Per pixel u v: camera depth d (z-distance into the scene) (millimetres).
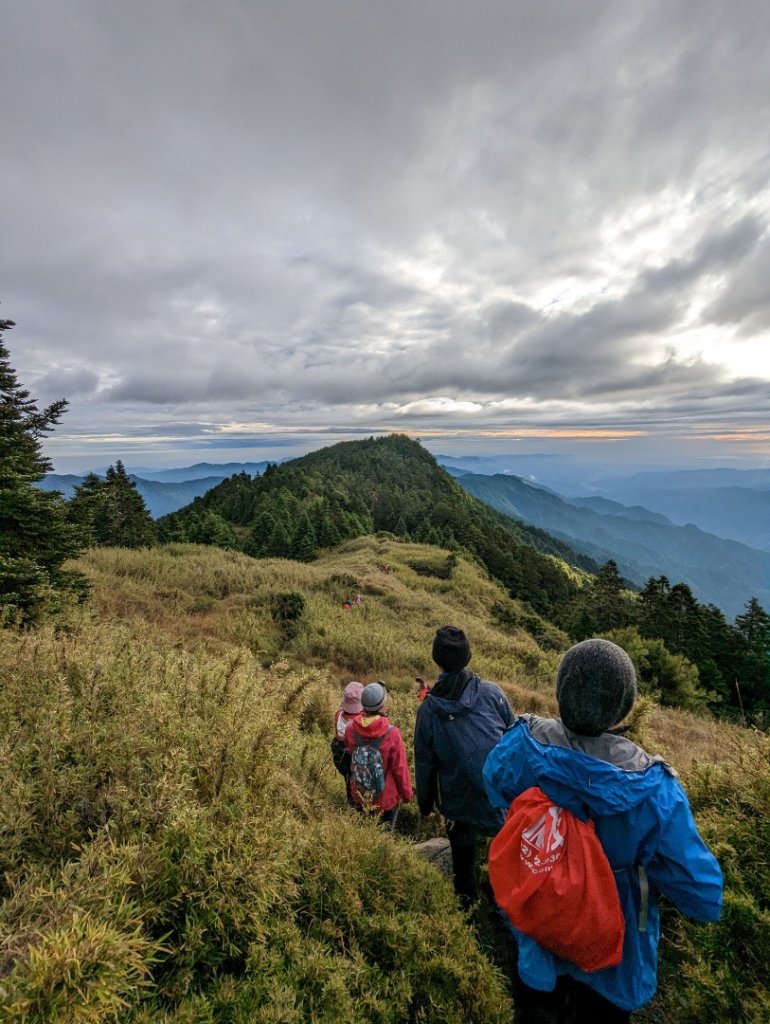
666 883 1535
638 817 1528
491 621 25406
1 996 1297
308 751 4410
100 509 29688
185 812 2066
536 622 27453
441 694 3006
